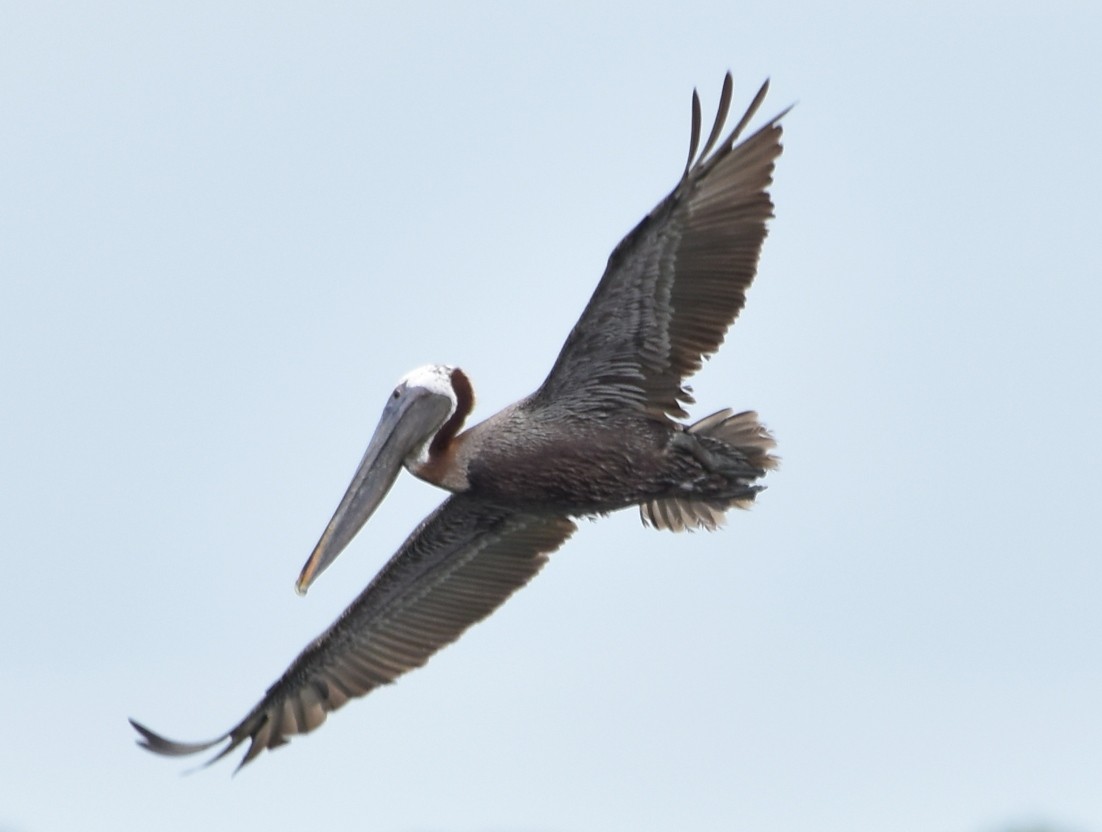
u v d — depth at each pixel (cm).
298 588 1559
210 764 1678
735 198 1491
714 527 1694
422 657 1747
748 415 1581
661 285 1516
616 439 1558
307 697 1728
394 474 1596
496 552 1738
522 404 1591
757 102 1462
